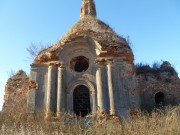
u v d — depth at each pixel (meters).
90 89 13.96
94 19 17.84
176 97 18.75
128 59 14.61
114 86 13.87
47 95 13.80
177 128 8.67
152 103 18.34
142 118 10.91
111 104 13.27
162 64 20.42
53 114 13.16
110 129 9.73
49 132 9.69
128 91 13.81
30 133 8.80
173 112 10.01
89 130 10.14
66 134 9.95
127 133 9.45
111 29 17.00
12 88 18.52
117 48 14.67
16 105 14.99
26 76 19.09
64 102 13.69
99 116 12.91
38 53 15.31
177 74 19.91
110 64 14.22
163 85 19.06
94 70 14.41
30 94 13.95
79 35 14.70
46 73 14.54
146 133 8.84
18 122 10.41
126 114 13.20
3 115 10.95
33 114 13.02
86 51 14.91
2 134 8.47
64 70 14.45
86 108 14.00
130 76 14.22
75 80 14.27
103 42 14.66
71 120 12.25
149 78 19.23
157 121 9.58
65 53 14.84
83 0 20.34
